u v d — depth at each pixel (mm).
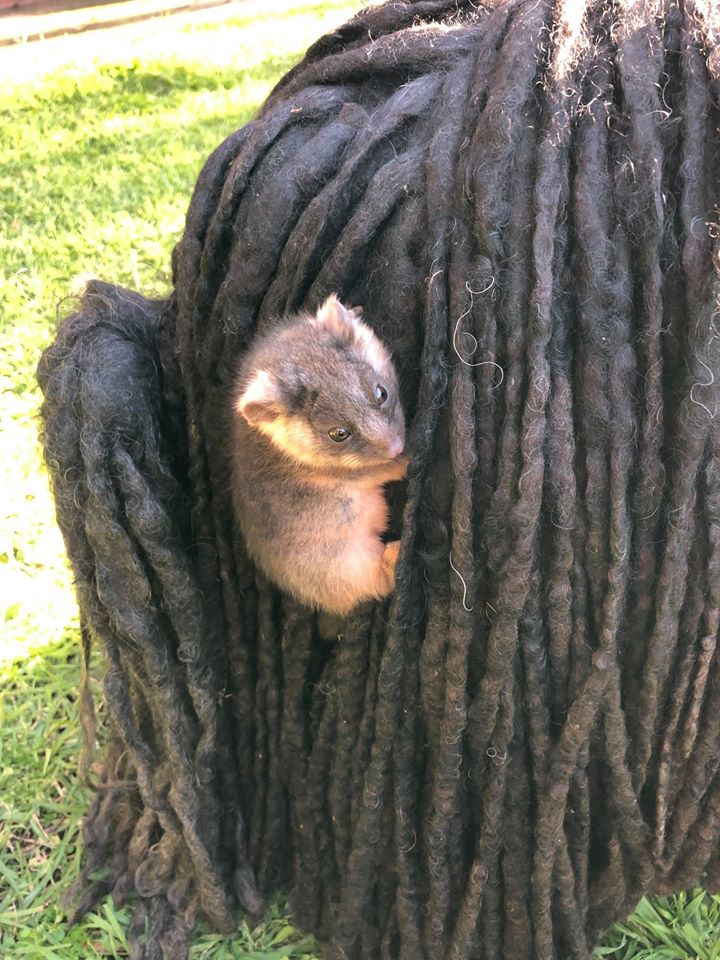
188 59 1493
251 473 343
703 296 275
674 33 287
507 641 307
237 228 324
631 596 313
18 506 644
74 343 333
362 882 375
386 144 306
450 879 362
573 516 294
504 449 286
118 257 885
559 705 329
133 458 323
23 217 979
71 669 543
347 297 317
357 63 330
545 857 345
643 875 376
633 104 278
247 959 405
